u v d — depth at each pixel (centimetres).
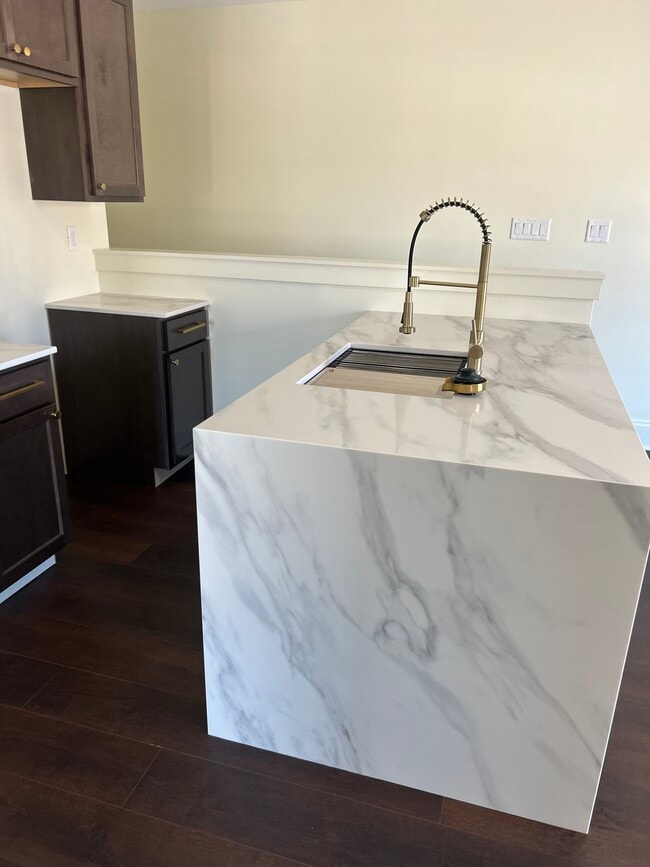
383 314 303
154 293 344
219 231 417
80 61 268
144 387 308
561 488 126
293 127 385
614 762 168
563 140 348
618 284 362
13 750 169
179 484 329
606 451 139
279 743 170
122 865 140
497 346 240
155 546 269
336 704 160
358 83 367
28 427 223
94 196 287
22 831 147
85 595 235
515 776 151
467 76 351
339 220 394
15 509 221
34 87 271
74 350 314
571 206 356
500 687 145
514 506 131
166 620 222
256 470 147
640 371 371
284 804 155
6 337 289
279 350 335
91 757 167
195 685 193
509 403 173
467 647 144
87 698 187
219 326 341
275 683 164
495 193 365
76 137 274
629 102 334
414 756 158
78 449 332
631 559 128
